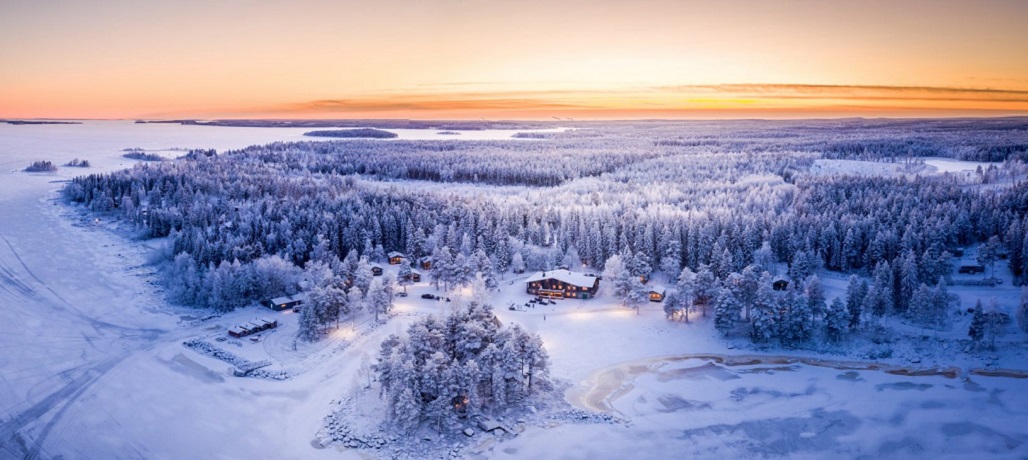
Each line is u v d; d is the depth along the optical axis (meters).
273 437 82.88
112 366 104.12
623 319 126.69
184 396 93.69
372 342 113.88
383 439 81.69
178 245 161.50
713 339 116.38
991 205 181.00
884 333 113.19
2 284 144.38
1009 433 82.25
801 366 105.25
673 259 154.50
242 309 133.00
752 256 155.50
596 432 84.19
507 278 158.25
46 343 113.19
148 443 81.19
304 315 116.75
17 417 87.19
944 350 107.19
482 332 95.94
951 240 157.38
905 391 95.00
